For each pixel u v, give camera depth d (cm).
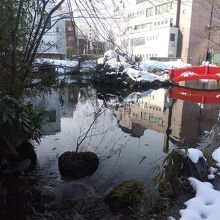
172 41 3441
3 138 502
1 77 551
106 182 478
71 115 1016
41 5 600
